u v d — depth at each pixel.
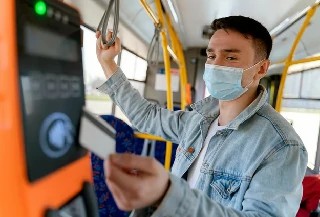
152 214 0.52
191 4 3.49
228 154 1.15
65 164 0.43
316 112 4.06
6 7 0.33
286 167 0.96
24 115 0.35
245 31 1.22
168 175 0.52
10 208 0.35
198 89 8.34
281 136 1.03
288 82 5.42
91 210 0.49
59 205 0.41
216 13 3.88
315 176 2.84
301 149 1.02
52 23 0.41
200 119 1.45
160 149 4.14
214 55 1.30
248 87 1.25
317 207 2.69
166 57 2.91
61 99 0.42
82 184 0.48
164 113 1.67
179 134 1.60
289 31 4.12
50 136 0.39
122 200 0.45
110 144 0.48
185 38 6.50
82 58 0.49
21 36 0.35
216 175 1.16
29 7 0.36
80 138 0.46
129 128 3.38
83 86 0.48
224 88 1.26
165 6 3.30
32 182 0.36
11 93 0.34
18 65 0.34
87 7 2.55
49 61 0.40
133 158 0.45
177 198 0.53
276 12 3.51
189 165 1.38
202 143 1.38
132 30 4.20
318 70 4.00
